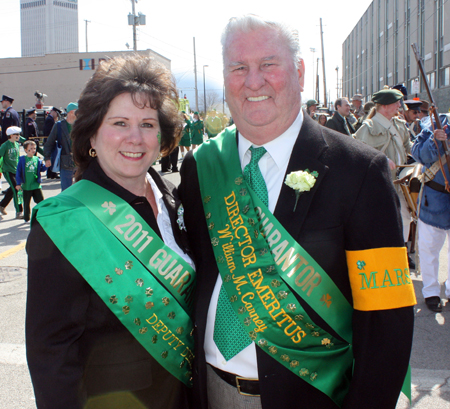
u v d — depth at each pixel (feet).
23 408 7.73
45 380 3.88
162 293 4.47
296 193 4.27
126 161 4.52
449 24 73.72
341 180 4.23
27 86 128.67
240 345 4.46
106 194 4.47
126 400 4.32
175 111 4.94
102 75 4.46
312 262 4.26
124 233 4.40
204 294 4.73
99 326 4.21
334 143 4.51
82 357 4.19
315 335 4.37
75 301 4.04
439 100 76.79
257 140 4.80
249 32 4.55
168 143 5.10
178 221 5.05
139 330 4.31
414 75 93.30
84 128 4.56
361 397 4.07
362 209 4.13
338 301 4.36
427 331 10.43
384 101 14.08
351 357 4.61
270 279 4.38
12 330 10.51
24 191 22.50
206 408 4.66
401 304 4.03
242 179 4.79
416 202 12.62
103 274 4.15
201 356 4.62
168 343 4.53
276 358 4.30
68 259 4.00
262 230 4.51
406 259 4.21
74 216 4.17
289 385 4.31
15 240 19.17
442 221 11.28
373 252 4.08
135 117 4.51
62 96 127.85
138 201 4.67
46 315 3.91
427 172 11.45
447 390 8.08
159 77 4.68
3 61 128.36
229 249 4.67
